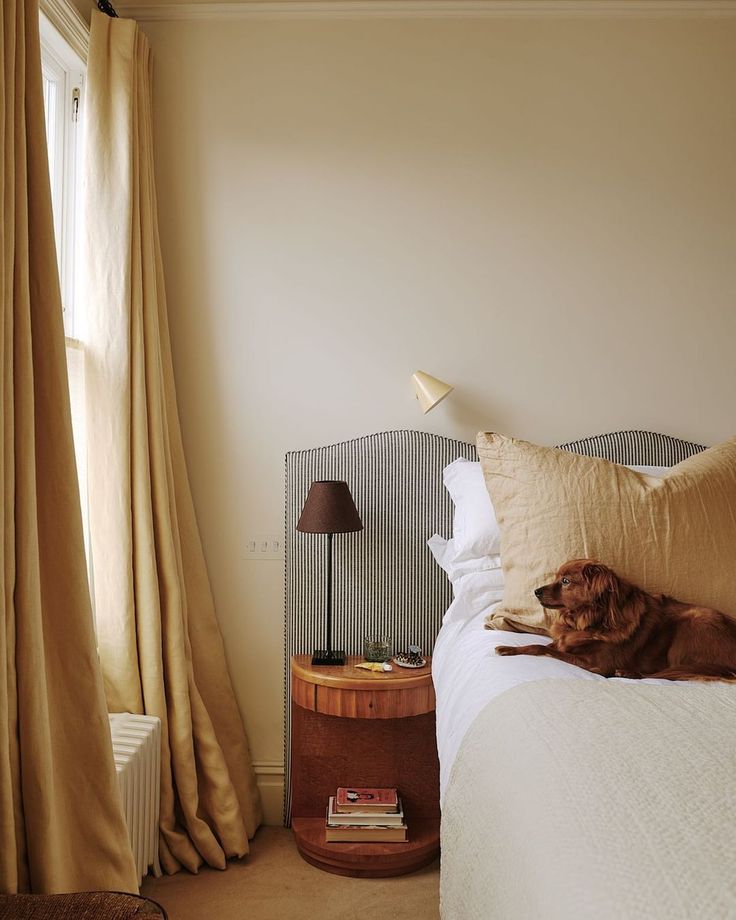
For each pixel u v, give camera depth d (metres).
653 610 1.93
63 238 2.50
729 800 1.05
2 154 1.61
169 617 2.52
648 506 2.04
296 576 2.84
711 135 2.85
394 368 2.88
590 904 0.87
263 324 2.88
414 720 2.69
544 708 1.50
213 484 2.88
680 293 2.86
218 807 2.57
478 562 2.48
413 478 2.82
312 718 2.70
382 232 2.87
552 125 2.85
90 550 2.47
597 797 1.09
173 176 2.86
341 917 2.24
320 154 2.86
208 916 2.24
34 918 1.25
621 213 2.86
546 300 2.87
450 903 1.44
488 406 2.87
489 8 2.83
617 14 2.83
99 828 1.80
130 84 2.50
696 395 2.87
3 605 1.55
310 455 2.83
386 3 2.82
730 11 2.81
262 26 2.85
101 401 2.42
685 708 1.46
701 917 0.80
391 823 2.53
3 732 1.53
